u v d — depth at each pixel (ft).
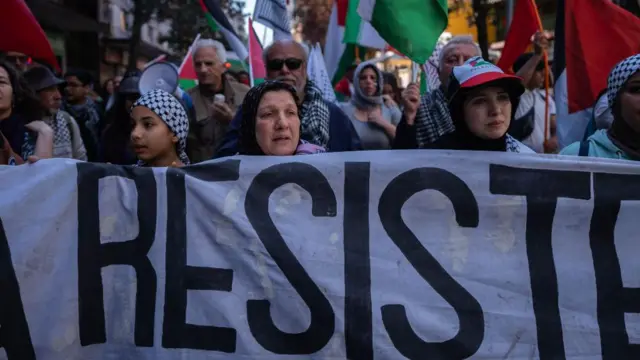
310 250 7.36
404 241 7.43
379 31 12.77
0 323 7.18
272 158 7.59
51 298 7.30
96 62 66.85
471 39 13.10
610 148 8.42
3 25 11.63
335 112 12.28
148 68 14.28
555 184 7.47
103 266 7.43
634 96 8.03
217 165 7.59
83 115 19.57
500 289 7.28
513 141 9.14
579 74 12.43
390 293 7.27
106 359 7.36
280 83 8.40
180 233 7.47
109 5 70.13
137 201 7.53
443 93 12.82
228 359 7.19
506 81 7.54
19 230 7.32
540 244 7.41
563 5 12.74
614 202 7.39
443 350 7.11
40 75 14.01
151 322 7.34
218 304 7.29
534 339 7.14
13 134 10.89
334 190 7.54
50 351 7.24
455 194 7.50
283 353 7.17
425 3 12.66
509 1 23.82
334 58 21.86
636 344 7.11
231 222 7.43
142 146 8.87
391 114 17.60
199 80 15.42
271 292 7.29
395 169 7.55
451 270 7.35
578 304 7.23
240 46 18.53
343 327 7.19
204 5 18.69
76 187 7.48
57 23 56.03
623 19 12.16
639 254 7.31
